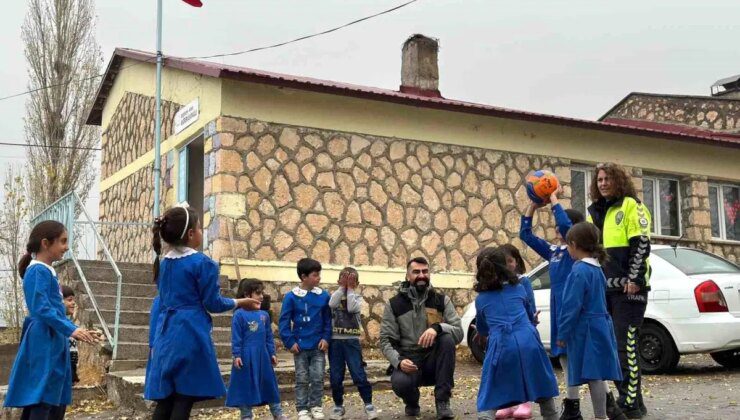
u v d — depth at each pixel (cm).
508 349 572
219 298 509
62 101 2458
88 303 1047
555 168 1447
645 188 1568
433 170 1343
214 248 1170
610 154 1508
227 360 987
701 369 1013
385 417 742
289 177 1228
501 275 595
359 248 1265
